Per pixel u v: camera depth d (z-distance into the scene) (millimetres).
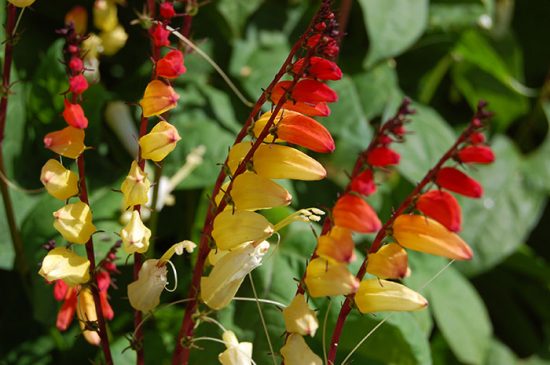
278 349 635
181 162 704
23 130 698
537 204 854
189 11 618
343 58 790
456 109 921
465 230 828
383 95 771
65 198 525
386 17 747
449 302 749
